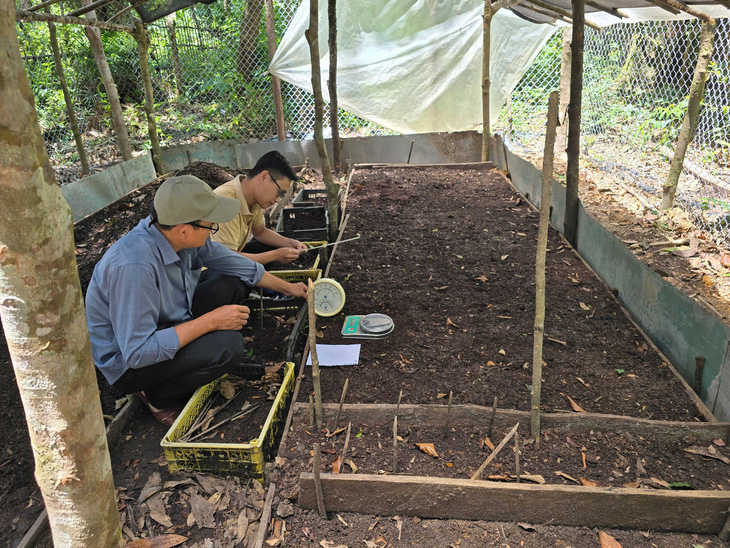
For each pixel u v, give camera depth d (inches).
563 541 78.4
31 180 41.5
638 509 78.7
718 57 255.9
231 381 112.3
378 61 285.4
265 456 92.8
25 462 96.4
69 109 261.4
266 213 216.1
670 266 169.0
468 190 242.7
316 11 160.1
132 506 86.9
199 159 295.3
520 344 124.2
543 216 84.7
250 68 339.0
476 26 277.3
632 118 285.1
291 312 139.5
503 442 83.7
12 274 42.9
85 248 196.4
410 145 294.8
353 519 82.7
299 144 295.1
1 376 120.8
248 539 80.4
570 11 214.2
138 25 247.6
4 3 38.3
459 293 150.0
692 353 109.4
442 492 80.8
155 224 96.7
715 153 235.8
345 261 170.4
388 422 99.0
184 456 89.6
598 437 94.8
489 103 290.2
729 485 83.5
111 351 95.7
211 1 215.3
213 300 115.3
